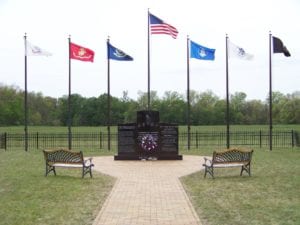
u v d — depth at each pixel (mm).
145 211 10820
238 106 80250
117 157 23297
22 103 80500
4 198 12531
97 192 13562
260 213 10578
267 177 16688
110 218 10078
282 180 15906
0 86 79875
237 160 16906
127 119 74438
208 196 12891
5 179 16281
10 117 78250
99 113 80250
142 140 23312
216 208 11188
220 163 16797
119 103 80500
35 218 10070
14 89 81062
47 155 17156
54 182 15555
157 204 11680
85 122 80750
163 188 14320
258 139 42625
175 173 18141
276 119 76812
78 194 13203
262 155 25234
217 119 76188
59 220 9898
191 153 27266
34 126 80312
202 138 44938
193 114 75188
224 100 78125
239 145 34750
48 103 88125
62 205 11562
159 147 23375
